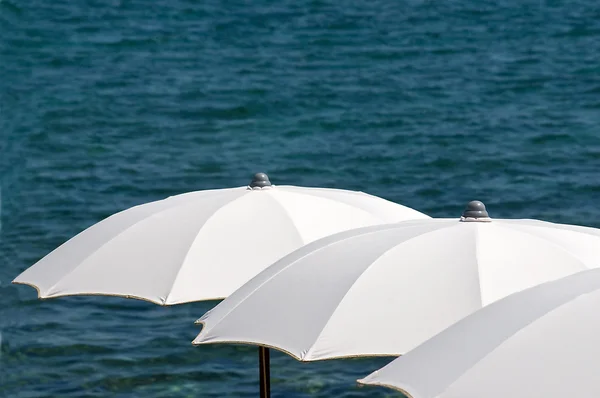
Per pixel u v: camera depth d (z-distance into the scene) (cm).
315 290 1673
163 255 2080
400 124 7619
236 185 6234
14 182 6094
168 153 6856
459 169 6500
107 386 3394
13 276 4525
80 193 5916
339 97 8406
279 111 8000
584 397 1058
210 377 3450
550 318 1173
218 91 8569
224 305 1738
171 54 10069
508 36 10831
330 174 6462
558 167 6506
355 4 12312
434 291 1638
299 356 1547
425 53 10100
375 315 1603
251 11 11881
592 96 8469
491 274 1669
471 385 1110
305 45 10394
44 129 7419
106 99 8344
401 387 1161
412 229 1825
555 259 1719
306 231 2158
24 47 10269
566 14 11731
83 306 4094
